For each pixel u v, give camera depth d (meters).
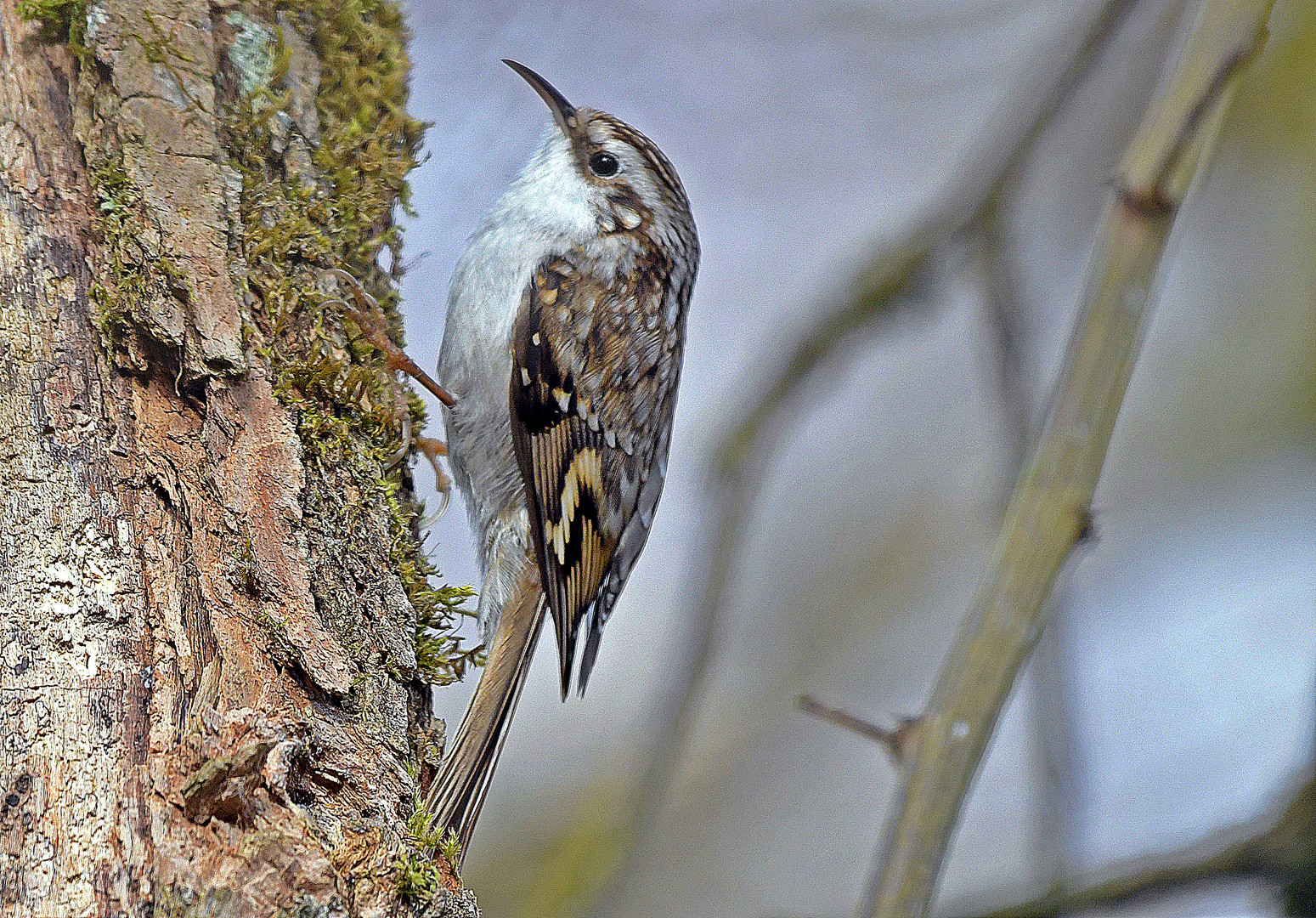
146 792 3.81
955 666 3.53
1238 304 10.17
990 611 3.51
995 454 6.27
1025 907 5.68
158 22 4.95
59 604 4.09
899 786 3.51
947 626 11.21
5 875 3.68
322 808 4.05
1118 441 10.90
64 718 3.92
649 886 10.60
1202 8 3.44
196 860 3.70
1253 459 10.36
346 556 4.70
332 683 4.31
